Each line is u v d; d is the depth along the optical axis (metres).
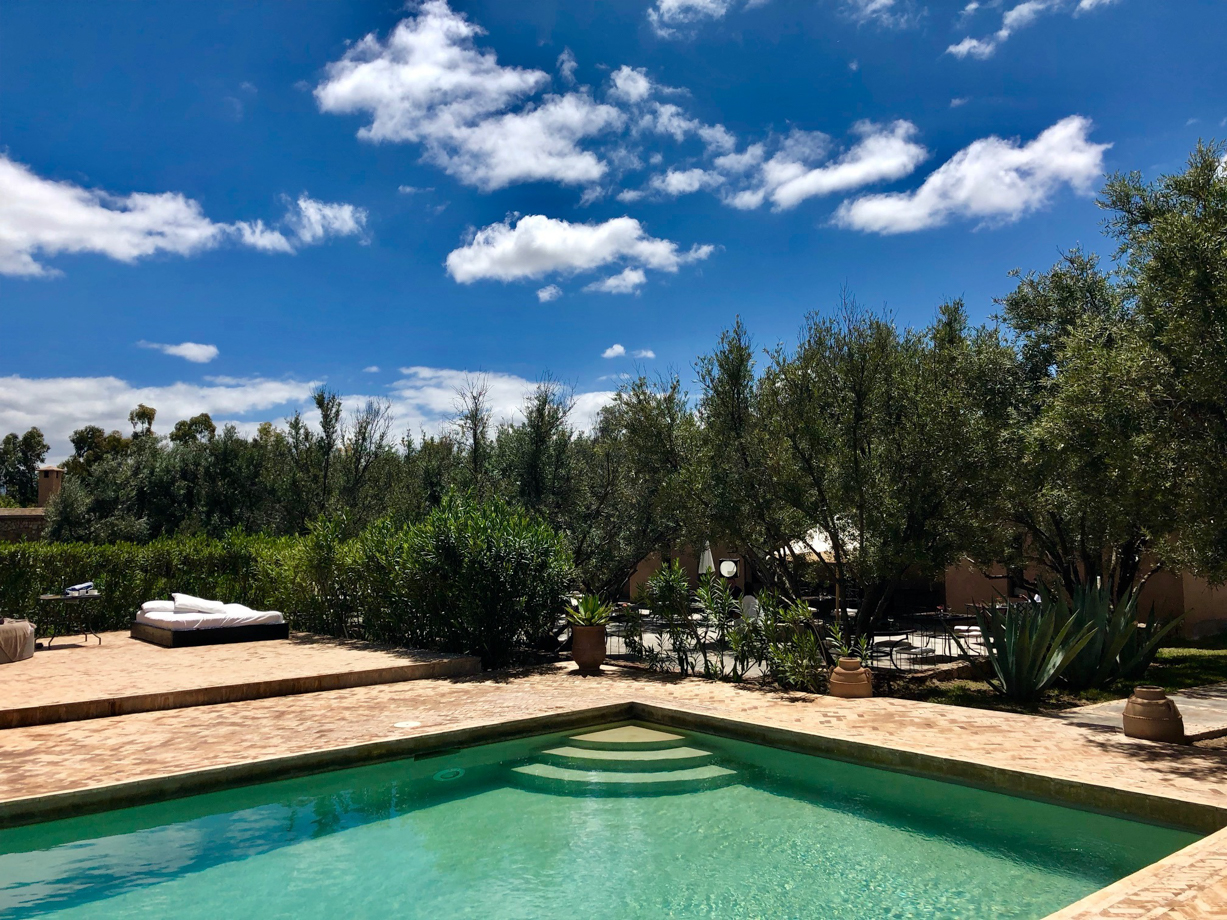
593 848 5.44
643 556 14.75
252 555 19.08
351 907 4.52
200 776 6.23
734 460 11.70
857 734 7.49
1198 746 7.07
